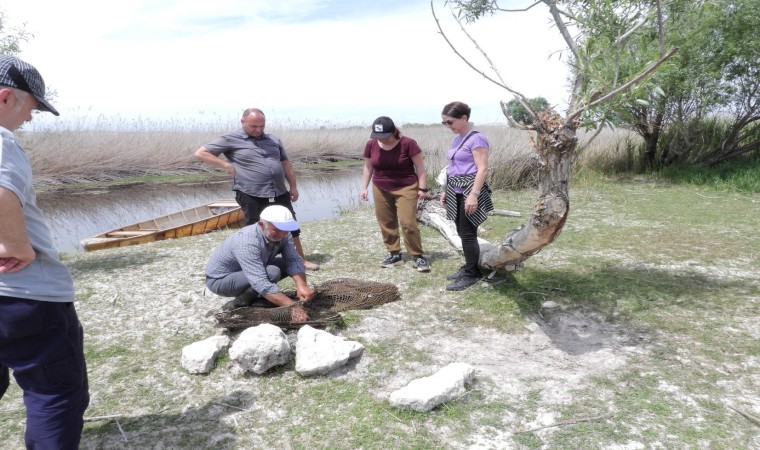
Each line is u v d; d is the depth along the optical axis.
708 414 3.00
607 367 3.57
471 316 4.48
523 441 2.81
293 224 3.94
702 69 11.39
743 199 9.71
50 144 18.36
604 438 2.81
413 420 3.02
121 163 19.22
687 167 12.78
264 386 3.43
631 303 4.61
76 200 14.39
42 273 2.12
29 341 2.12
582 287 5.02
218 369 3.63
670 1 3.95
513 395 3.26
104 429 2.99
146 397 3.33
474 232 4.96
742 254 6.07
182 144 21.28
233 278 4.25
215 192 15.77
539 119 3.74
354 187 15.98
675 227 7.56
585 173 13.12
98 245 8.00
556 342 4.00
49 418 2.20
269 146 5.62
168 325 4.42
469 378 3.39
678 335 4.00
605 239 6.91
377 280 5.46
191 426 3.01
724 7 10.38
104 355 3.90
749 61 11.34
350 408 3.16
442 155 14.02
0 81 1.99
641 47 4.04
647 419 2.96
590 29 3.98
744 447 2.71
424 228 8.11
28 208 2.12
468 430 2.92
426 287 5.21
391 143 5.42
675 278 5.23
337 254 6.59
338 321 4.27
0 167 1.89
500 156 12.53
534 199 10.85
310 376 3.53
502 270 5.41
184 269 6.02
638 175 13.28
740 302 4.58
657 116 12.98
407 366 3.65
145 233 8.70
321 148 25.44
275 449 2.80
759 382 3.32
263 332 3.57
